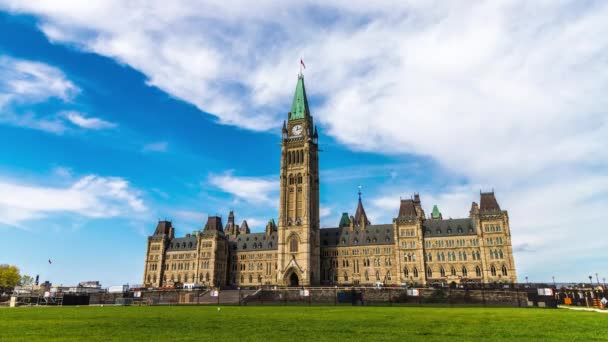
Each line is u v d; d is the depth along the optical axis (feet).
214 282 624.18
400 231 549.95
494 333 100.94
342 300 312.09
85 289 433.89
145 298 331.16
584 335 96.53
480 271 503.20
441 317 155.33
